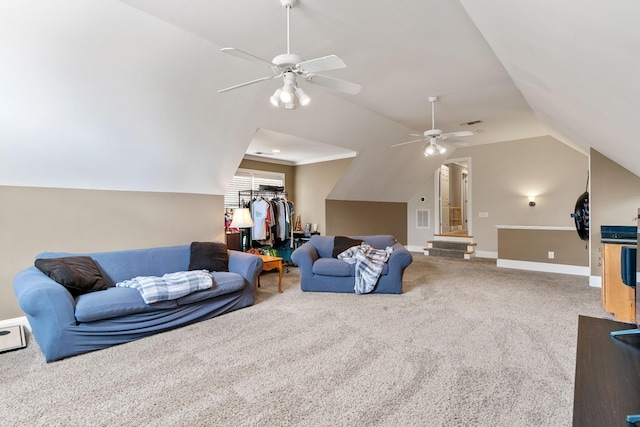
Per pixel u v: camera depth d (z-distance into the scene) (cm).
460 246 779
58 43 255
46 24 241
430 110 506
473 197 777
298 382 213
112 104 314
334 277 444
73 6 238
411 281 510
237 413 182
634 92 147
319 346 268
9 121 280
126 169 379
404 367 232
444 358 246
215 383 213
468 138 691
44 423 175
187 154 408
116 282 334
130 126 341
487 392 200
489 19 207
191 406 188
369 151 622
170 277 319
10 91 264
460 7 247
